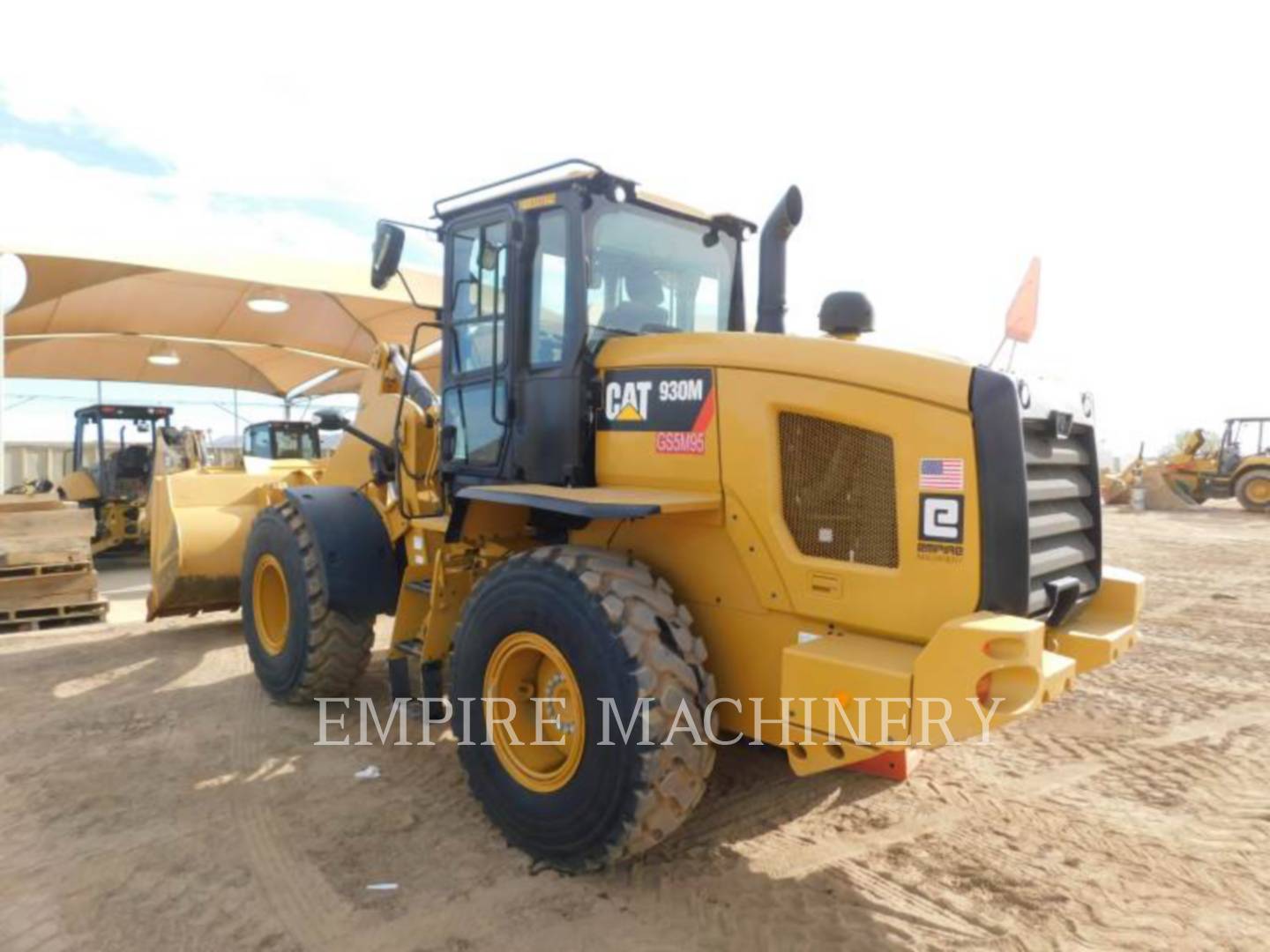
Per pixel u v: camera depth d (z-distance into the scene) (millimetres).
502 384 3965
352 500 4898
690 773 2869
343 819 3549
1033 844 3381
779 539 3041
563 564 3135
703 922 2828
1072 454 3166
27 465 19859
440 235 4363
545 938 2736
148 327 13508
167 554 6488
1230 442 22078
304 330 14359
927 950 2703
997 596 2645
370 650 4852
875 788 3859
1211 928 2832
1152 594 8984
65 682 5531
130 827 3490
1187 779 4008
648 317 3922
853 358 2938
